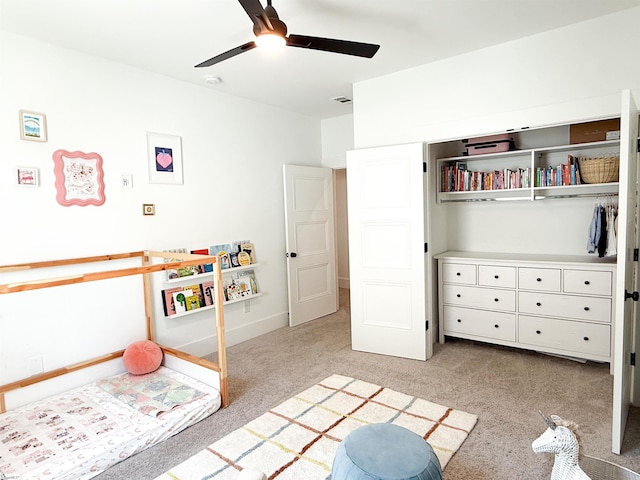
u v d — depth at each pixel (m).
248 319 4.12
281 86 3.68
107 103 2.94
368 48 2.03
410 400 2.65
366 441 1.62
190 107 3.53
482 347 3.69
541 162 3.61
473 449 2.10
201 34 2.55
